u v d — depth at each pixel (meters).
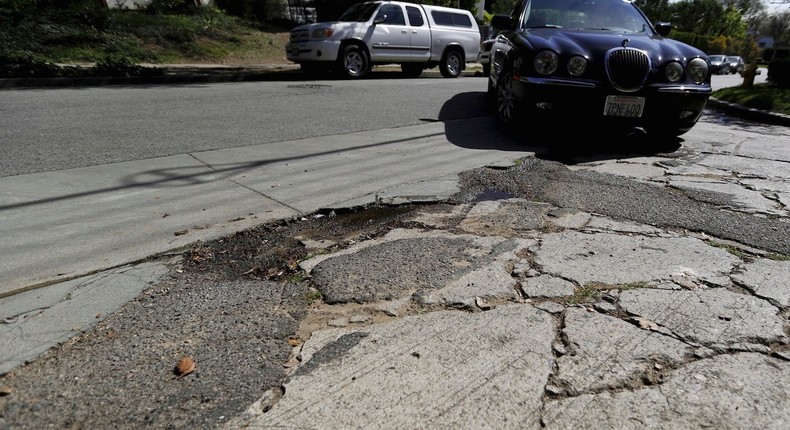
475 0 23.77
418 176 3.98
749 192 3.64
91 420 1.49
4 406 1.53
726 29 51.97
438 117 6.63
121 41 13.46
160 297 2.19
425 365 1.75
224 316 2.04
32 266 2.38
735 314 2.05
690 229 2.95
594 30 5.34
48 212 3.04
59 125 5.40
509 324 1.98
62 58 11.52
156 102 7.19
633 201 3.42
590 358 1.78
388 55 12.22
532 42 5.01
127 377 1.67
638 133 5.60
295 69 13.25
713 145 5.31
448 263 2.49
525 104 4.96
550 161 4.48
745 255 2.61
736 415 1.51
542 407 1.55
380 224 3.06
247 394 1.60
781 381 1.67
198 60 14.05
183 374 1.69
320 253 2.65
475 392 1.62
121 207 3.17
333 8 17.19
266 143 4.95
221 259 2.59
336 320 2.02
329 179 3.87
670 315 2.04
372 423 1.49
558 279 2.33
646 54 4.63
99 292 2.21
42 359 1.75
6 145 4.48
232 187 3.63
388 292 2.22
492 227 2.98
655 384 1.65
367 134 5.48
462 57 13.76
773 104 7.98
